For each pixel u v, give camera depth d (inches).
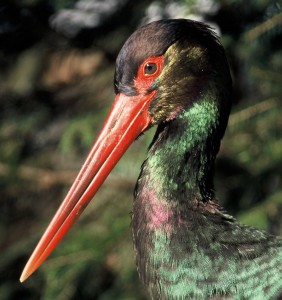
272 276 259.1
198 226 268.2
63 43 470.9
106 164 280.1
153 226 269.4
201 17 421.1
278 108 410.3
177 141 276.1
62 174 455.8
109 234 435.8
